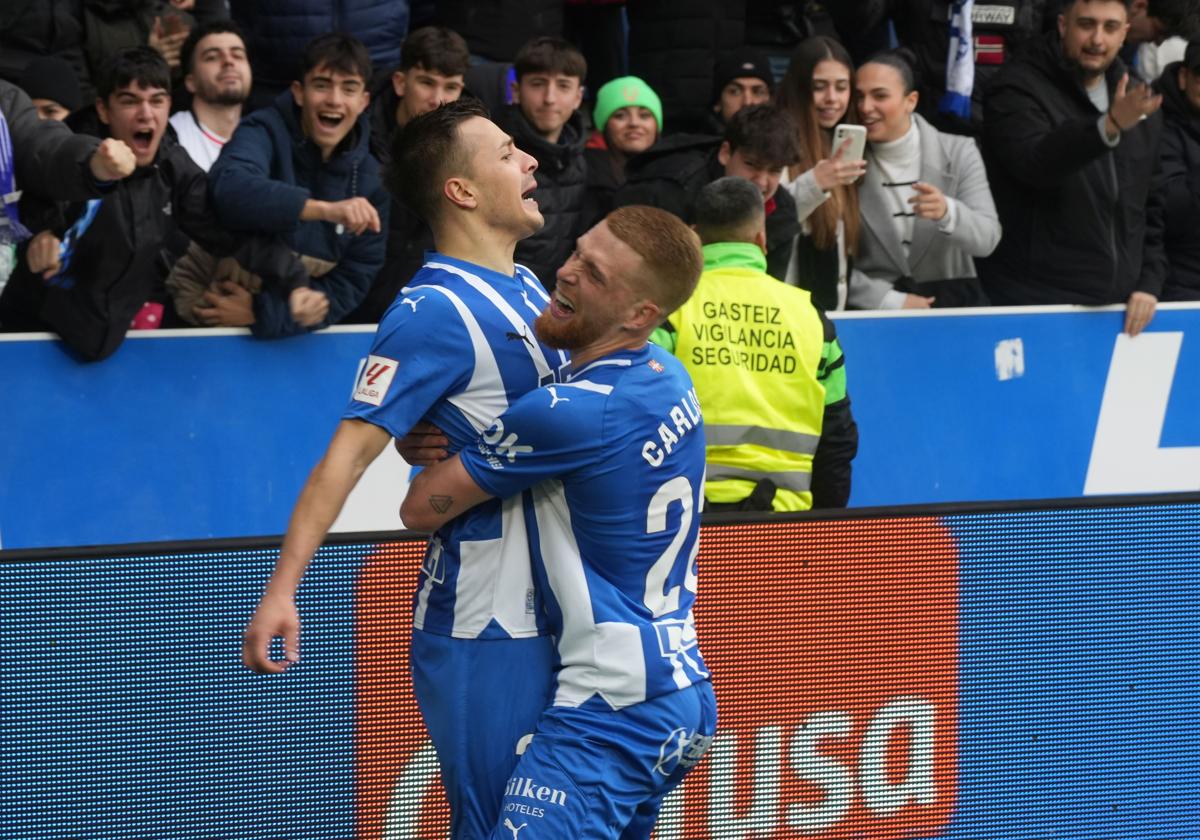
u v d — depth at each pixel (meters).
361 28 17.09
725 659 9.77
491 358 7.70
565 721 7.73
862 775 10.09
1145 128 16.78
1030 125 16.66
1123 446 16.97
